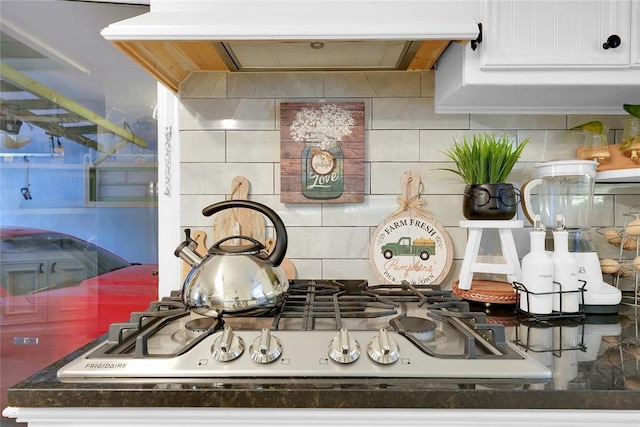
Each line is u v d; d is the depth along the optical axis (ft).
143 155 4.48
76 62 4.43
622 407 2.17
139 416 2.24
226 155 4.39
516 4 3.36
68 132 4.47
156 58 3.72
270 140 4.40
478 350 2.64
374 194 4.41
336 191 4.35
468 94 3.82
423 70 4.38
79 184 4.48
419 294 3.57
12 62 4.42
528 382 2.27
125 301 4.49
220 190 4.40
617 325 3.37
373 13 3.22
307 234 4.41
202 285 3.00
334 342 2.46
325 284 4.11
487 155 3.91
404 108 4.41
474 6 3.37
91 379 2.29
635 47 3.35
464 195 4.00
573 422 2.22
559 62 3.35
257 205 3.30
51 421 2.24
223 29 3.07
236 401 2.19
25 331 4.45
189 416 2.25
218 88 4.38
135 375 2.31
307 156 4.35
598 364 2.53
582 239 3.84
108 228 4.49
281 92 4.39
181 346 2.68
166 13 3.25
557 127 4.40
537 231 3.53
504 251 3.83
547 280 3.46
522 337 3.04
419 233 4.32
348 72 4.39
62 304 4.47
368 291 3.84
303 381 2.28
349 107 4.35
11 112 4.45
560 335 3.10
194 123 4.39
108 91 4.46
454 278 4.40
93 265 4.49
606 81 3.41
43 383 2.24
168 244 4.44
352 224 4.41
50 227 4.47
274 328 2.66
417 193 4.37
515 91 3.70
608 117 4.41
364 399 2.19
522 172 4.42
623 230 4.33
